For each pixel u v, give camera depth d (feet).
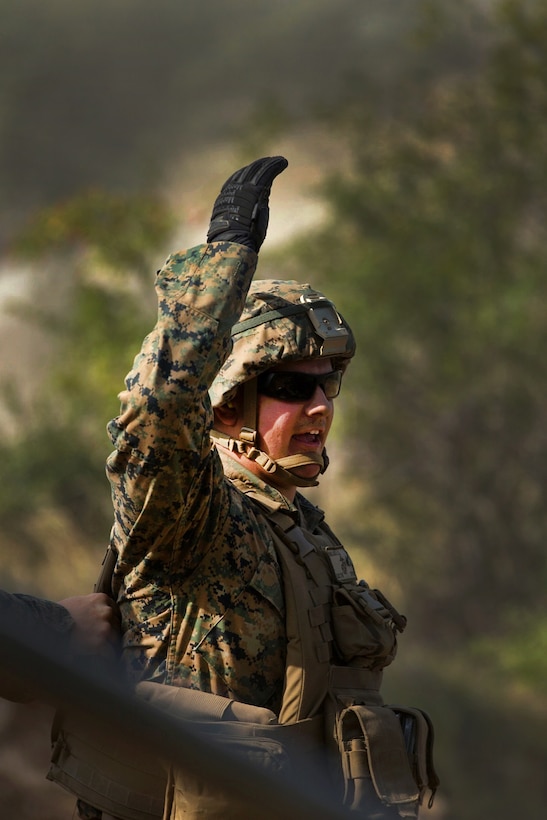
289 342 24.29
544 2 169.27
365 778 22.12
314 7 313.12
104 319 173.68
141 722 9.96
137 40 319.27
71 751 21.12
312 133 213.87
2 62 312.91
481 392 166.50
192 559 22.08
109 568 23.65
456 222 168.55
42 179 264.11
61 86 302.45
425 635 169.37
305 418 24.84
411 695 136.46
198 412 20.59
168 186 237.86
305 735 22.26
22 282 203.10
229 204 22.11
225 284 21.11
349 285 164.86
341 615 23.73
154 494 20.62
